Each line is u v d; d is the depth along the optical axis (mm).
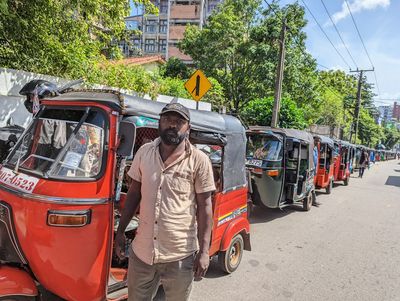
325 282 5469
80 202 2990
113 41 11648
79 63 9734
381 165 45906
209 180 2756
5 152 5250
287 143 9180
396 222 10055
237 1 24594
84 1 9375
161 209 2674
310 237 7902
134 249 2811
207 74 24734
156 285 2910
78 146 3201
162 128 2629
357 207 12109
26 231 2934
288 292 5023
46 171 3078
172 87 16656
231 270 5391
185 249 2738
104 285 3184
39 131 3492
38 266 2963
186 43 26344
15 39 8281
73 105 3408
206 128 4488
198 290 4824
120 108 3307
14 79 7914
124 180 4773
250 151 9352
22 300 2896
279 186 9070
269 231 8180
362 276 5812
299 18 22672
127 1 10734
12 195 3068
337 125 37656
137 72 12672
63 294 3039
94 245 3074
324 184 14055
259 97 23562
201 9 54031
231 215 5176
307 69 24156
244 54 23656
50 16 8711
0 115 7664
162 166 2689
